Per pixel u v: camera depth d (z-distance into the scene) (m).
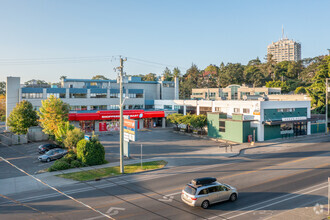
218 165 28.38
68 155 29.84
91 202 18.36
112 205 17.75
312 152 34.00
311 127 50.59
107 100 63.94
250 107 44.34
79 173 26.03
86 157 28.83
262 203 17.70
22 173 26.52
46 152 33.41
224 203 17.86
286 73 133.88
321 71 68.56
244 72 126.81
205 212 16.42
